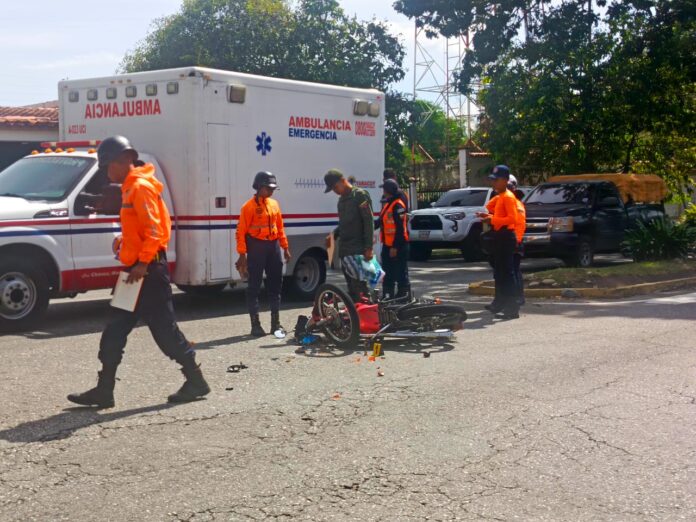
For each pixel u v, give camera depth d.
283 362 8.08
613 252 19.03
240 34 31.05
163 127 11.26
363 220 9.76
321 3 30.66
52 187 10.30
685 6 23.48
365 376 7.45
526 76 25.45
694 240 17.25
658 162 27.42
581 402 6.54
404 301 9.30
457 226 21.11
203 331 10.02
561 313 11.41
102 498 4.54
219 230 11.34
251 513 4.35
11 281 9.76
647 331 9.80
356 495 4.61
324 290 8.81
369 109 13.61
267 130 11.95
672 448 5.43
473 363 7.98
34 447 5.39
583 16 24.39
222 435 5.66
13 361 8.14
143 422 5.96
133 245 6.18
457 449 5.39
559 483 4.80
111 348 6.27
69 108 12.20
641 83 24.20
